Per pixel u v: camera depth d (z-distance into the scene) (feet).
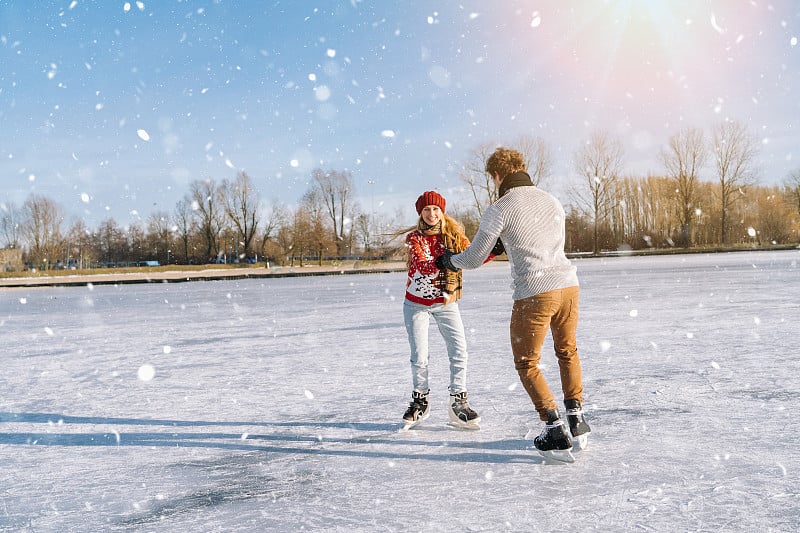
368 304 42.68
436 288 11.81
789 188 150.82
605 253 148.56
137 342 27.25
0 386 18.25
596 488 8.18
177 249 182.19
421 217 12.12
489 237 10.01
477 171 102.47
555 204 10.11
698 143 147.02
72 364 21.90
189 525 7.54
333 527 7.26
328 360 20.29
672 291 40.93
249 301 50.21
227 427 12.52
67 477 9.70
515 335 9.89
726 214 151.12
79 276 135.64
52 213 155.43
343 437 11.41
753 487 7.98
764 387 13.82
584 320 27.22
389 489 8.51
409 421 11.75
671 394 13.50
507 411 12.75
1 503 8.62
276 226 155.84
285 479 9.17
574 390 9.93
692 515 7.16
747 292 37.83
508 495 8.07
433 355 20.52
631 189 154.61
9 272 144.66
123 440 11.83
